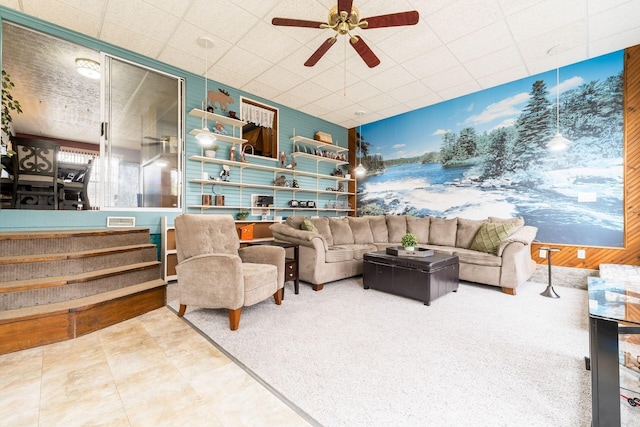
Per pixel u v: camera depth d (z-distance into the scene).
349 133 6.62
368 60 2.73
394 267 3.23
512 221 3.96
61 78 4.30
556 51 3.45
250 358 1.84
